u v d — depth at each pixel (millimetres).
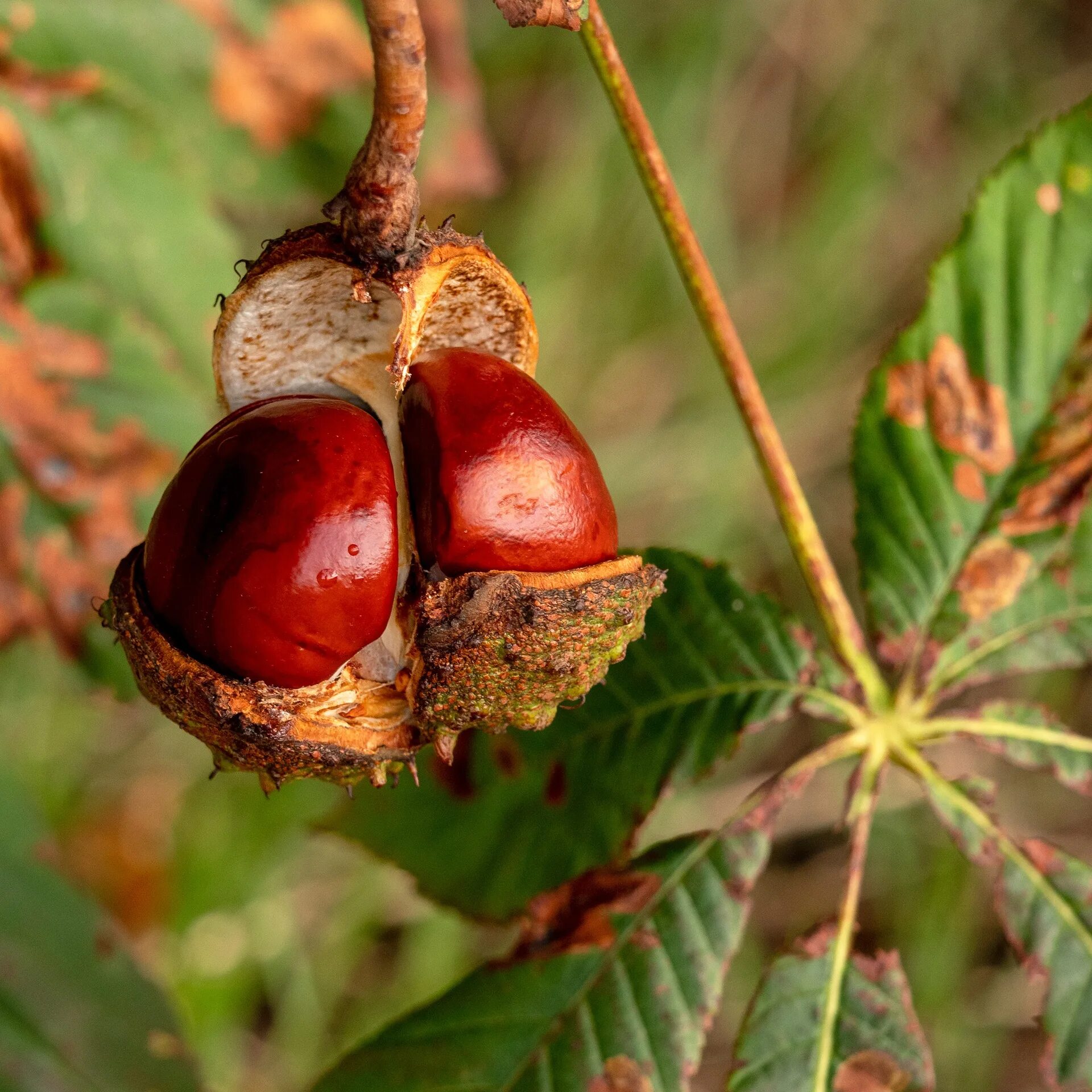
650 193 425
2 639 451
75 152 457
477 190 483
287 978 588
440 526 403
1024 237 448
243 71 467
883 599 443
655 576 412
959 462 447
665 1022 426
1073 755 437
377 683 409
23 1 453
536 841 442
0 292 453
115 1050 435
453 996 430
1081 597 442
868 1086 424
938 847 625
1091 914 431
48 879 441
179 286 463
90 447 456
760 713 437
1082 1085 426
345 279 410
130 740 595
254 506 398
